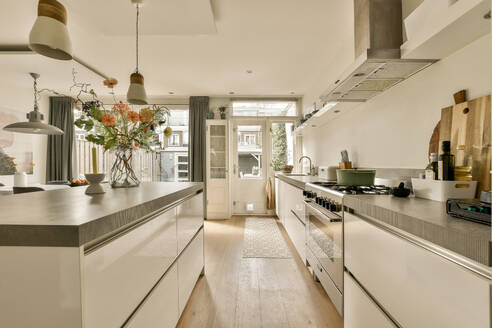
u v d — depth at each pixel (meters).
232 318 1.77
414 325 0.87
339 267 1.61
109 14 2.05
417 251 0.85
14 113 4.30
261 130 5.56
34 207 1.00
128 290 0.98
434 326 0.78
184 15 2.08
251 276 2.44
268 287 2.22
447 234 0.72
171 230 1.50
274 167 5.52
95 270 0.77
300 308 1.89
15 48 3.02
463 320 0.67
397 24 1.76
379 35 1.75
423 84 1.65
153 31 2.35
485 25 1.06
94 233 0.76
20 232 0.70
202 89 4.82
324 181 2.71
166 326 1.40
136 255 1.05
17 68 3.55
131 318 1.01
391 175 2.03
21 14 2.31
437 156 1.31
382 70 1.60
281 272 2.53
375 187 1.91
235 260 2.86
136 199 1.23
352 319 1.42
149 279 1.18
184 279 1.78
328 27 2.63
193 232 2.06
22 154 4.45
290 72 3.92
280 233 3.99
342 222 1.57
